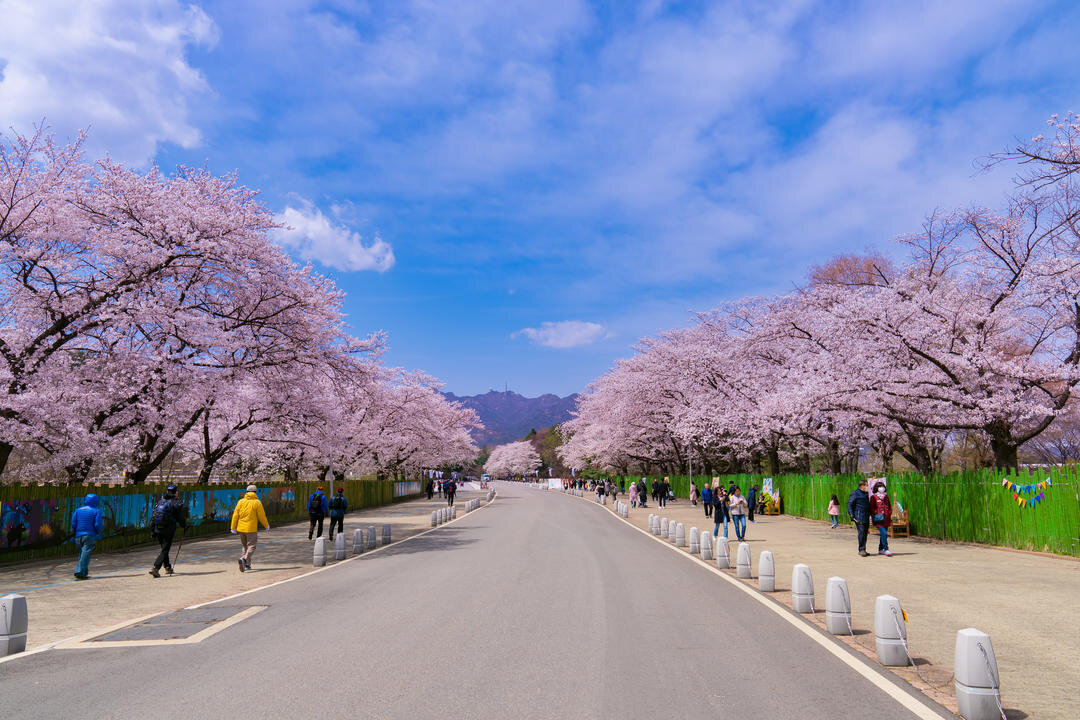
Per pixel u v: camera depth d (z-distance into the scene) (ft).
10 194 54.75
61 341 59.00
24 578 46.11
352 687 18.83
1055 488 51.96
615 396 183.93
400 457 211.20
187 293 67.92
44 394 55.47
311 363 73.36
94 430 60.64
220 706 17.26
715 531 72.84
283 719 16.19
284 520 105.40
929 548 59.21
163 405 65.10
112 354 61.77
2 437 53.93
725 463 190.90
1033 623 28.14
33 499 55.57
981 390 65.77
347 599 35.01
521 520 106.22
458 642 24.47
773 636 25.53
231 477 142.72
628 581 40.83
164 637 26.37
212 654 23.18
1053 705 17.63
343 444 97.19
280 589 39.45
